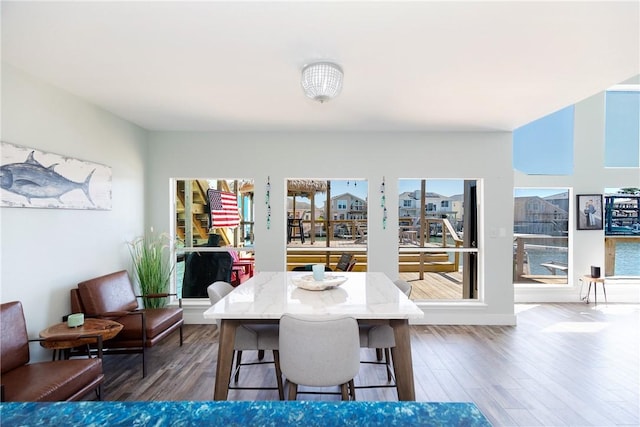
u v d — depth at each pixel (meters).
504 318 4.03
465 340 3.50
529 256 5.20
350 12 1.67
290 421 0.85
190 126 3.86
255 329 2.23
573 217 5.07
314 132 4.07
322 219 4.89
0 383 1.81
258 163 4.08
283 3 1.60
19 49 2.05
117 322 2.70
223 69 2.34
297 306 1.95
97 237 3.13
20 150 2.32
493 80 2.50
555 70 2.32
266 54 2.12
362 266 4.89
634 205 5.19
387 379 2.66
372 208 4.08
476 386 2.55
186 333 3.72
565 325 3.97
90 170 3.02
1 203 2.19
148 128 3.95
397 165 4.07
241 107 3.17
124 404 0.92
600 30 1.81
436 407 0.91
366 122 3.66
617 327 3.89
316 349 1.66
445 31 1.84
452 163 4.06
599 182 5.08
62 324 2.47
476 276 4.38
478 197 4.22
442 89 2.68
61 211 2.70
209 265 4.33
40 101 2.50
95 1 1.58
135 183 3.79
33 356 2.43
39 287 2.49
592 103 5.06
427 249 4.31
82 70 2.35
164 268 4.05
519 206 5.20
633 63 2.21
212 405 0.92
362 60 2.19
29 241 2.41
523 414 2.20
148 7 1.63
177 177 4.08
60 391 1.83
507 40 1.93
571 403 2.32
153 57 2.16
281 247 4.07
